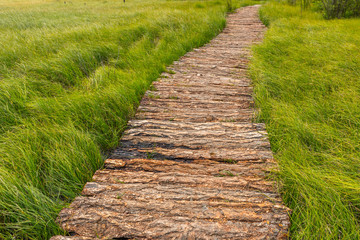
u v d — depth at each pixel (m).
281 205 1.84
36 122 2.92
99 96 3.43
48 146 2.47
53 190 2.14
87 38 6.59
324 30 6.94
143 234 1.62
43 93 3.80
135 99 3.72
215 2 16.98
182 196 1.94
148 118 3.30
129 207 1.83
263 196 1.96
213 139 2.77
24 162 2.24
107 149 2.84
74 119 3.04
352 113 2.83
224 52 6.41
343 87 3.51
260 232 1.63
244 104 3.65
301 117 2.98
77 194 2.08
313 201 1.80
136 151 2.62
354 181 1.92
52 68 4.45
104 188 2.04
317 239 1.62
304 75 4.03
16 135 2.58
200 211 1.79
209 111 3.45
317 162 2.28
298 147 2.48
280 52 5.62
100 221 1.72
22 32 7.74
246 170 2.26
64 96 3.49
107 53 5.70
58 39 6.36
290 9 12.64
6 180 1.95
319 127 2.72
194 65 5.41
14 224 1.70
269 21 10.11
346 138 2.48
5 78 4.07
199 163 2.41
